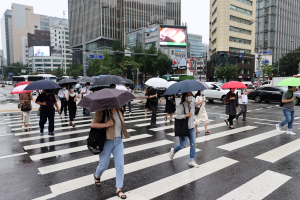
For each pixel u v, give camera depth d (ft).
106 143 11.88
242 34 197.67
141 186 13.05
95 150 11.57
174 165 16.34
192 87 14.71
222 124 32.01
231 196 11.78
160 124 32.40
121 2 315.99
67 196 11.98
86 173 15.06
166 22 267.39
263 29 269.03
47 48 389.60
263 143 21.84
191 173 14.85
